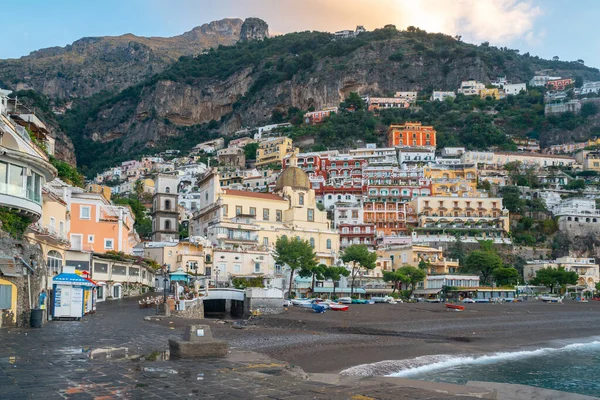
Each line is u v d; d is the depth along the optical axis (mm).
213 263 108000
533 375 44938
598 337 71000
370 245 177375
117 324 45688
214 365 25188
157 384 20359
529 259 185625
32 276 40000
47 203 63750
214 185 128875
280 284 114500
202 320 61938
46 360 25328
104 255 75000
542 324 80625
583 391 39531
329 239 134750
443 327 71625
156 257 104312
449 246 178625
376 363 44906
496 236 191125
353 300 112188
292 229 129875
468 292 138375
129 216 99438
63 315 45188
